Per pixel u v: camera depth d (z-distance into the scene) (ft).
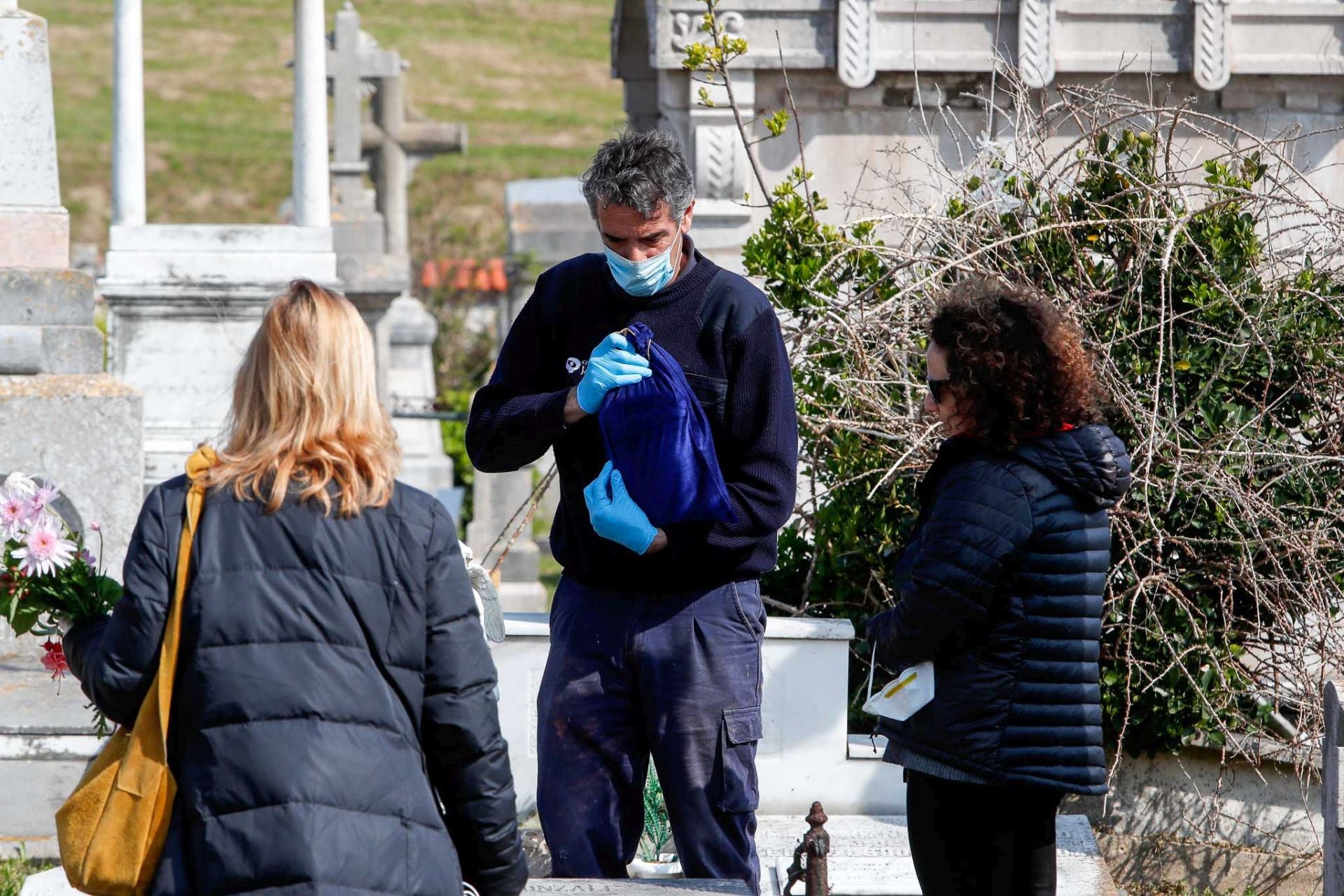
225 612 24.07
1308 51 77.10
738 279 34.42
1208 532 49.57
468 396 138.92
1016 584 32.24
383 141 138.82
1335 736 36.24
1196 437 49.37
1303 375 50.70
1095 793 32.55
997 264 53.31
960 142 77.77
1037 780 32.19
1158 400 48.37
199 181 287.69
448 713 25.07
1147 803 50.93
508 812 25.79
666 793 34.58
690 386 33.86
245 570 24.25
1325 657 48.37
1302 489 49.93
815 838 36.24
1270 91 77.66
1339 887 35.53
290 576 24.29
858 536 52.29
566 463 35.32
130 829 24.04
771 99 77.66
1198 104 77.97
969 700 32.48
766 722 47.03
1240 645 49.49
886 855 43.47
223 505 24.62
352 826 23.50
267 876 23.02
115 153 82.23
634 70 99.40
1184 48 77.00
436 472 119.03
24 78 61.82
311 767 23.50
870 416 52.47
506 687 46.75
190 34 358.43
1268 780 50.42
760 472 33.94
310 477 24.64
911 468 51.08
